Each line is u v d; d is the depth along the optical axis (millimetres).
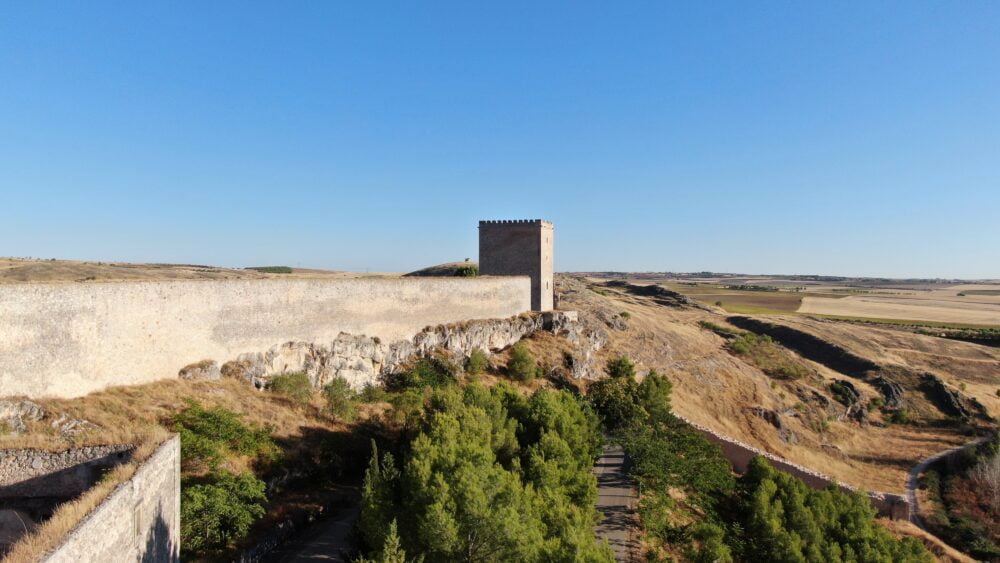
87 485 19469
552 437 29109
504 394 36344
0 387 23922
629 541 28781
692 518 34781
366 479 22797
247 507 23328
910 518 52031
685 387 65438
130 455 18562
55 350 25812
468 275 70562
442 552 20047
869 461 65500
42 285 25359
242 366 34562
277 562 23234
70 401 25844
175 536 19656
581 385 54719
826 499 37375
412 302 48406
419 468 22562
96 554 13219
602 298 94125
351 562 21297
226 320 34188
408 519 21609
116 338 28422
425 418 33281
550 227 68375
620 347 68562
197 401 29562
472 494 20578
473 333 53156
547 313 63156
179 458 20812
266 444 28922
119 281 28953
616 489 35125
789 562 31047
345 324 42156
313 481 30219
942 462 64500
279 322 37344
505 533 19875
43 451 19578
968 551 47531
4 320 24078
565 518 22422
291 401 34875
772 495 36719
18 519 19172
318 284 40000
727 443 49219
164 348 30797
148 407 27406
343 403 35000
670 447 37750
